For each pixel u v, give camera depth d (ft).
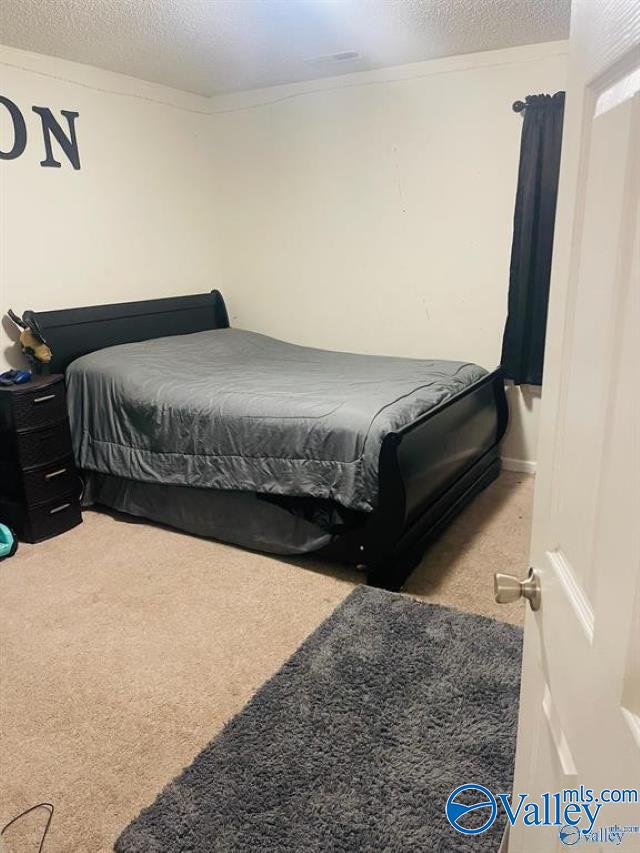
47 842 4.84
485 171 11.60
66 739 5.83
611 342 1.98
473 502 11.10
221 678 6.63
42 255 11.07
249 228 14.33
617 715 1.89
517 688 6.26
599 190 2.12
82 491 11.01
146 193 12.84
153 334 12.92
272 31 9.76
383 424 7.96
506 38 10.28
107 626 7.56
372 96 12.19
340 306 13.69
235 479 9.04
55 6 8.59
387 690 6.27
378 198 12.68
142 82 12.38
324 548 8.56
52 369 10.94
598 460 2.10
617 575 1.88
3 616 7.80
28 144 10.57
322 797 5.09
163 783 5.33
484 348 12.44
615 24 1.96
